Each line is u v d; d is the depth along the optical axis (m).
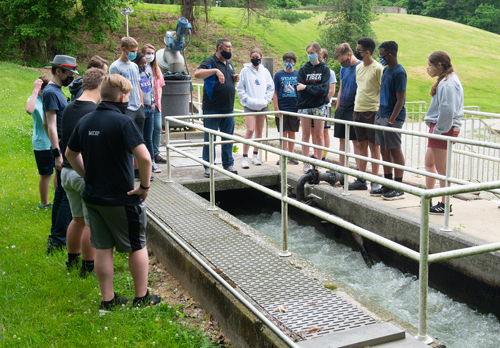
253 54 7.29
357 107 6.27
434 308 4.54
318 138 7.14
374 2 26.05
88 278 4.03
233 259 3.91
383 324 2.82
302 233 6.76
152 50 6.89
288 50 31.31
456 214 5.35
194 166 7.78
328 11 26.25
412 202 5.85
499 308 4.16
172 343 3.10
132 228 3.41
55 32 25.48
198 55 26.98
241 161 8.36
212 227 4.73
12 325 3.24
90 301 3.65
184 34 9.51
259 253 4.03
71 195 4.02
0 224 5.32
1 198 6.26
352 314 2.97
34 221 5.45
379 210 5.48
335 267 5.60
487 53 39.41
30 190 6.68
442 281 4.77
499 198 6.48
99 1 25.69
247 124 7.57
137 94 6.14
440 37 43.44
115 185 3.29
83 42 28.06
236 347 3.20
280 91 7.92
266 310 3.03
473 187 2.66
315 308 3.05
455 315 4.38
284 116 7.93
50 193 6.61
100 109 3.33
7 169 7.86
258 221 7.41
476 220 5.11
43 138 5.72
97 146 3.23
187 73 10.13
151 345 3.06
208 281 3.60
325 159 8.04
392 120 5.67
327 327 2.79
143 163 3.26
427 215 2.57
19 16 26.94
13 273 4.07
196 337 3.21
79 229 4.14
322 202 6.50
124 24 29.55
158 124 7.76
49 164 5.81
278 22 36.53
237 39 30.52
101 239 3.46
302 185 6.71
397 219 5.20
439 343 2.66
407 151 10.95
